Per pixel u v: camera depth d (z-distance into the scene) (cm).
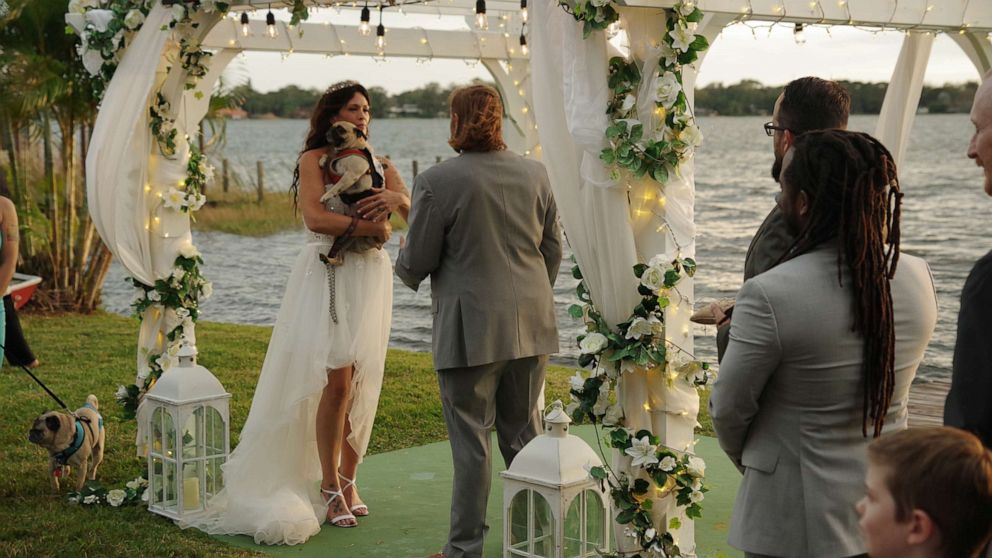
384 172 462
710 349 909
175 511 459
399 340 1058
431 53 630
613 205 328
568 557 353
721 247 1667
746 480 225
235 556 407
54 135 1217
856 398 214
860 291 210
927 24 391
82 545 413
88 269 1188
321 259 442
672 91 318
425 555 414
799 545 215
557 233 394
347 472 464
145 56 468
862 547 212
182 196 491
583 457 352
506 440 395
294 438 452
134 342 956
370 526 452
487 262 371
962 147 3909
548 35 332
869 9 371
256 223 2183
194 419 458
